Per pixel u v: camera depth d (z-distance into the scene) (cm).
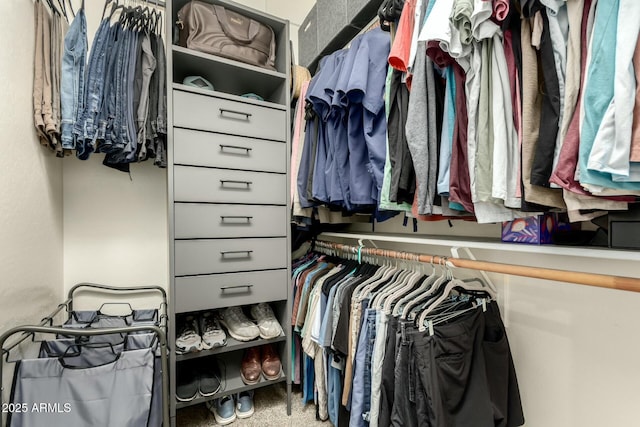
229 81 166
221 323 162
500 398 92
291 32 227
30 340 110
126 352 99
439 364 82
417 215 91
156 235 174
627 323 79
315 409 156
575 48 57
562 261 92
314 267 170
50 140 122
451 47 70
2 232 93
